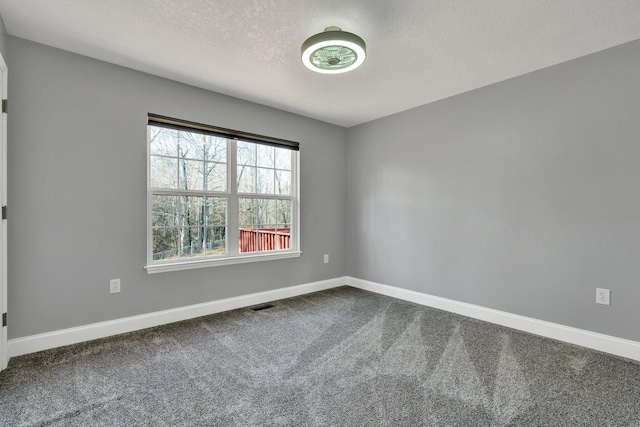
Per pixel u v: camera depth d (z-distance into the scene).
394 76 2.79
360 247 4.24
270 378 1.92
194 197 3.11
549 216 2.60
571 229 2.49
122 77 2.62
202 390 1.79
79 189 2.43
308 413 1.58
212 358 2.18
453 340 2.50
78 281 2.43
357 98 3.33
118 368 2.03
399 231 3.76
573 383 1.87
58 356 2.19
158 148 2.89
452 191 3.26
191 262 2.97
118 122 2.60
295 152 3.91
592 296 2.38
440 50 2.35
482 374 1.97
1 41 1.97
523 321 2.73
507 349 2.34
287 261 3.78
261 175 3.62
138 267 2.71
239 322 2.90
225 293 3.25
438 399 1.71
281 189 3.80
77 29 2.10
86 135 2.46
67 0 1.80
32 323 2.25
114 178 2.59
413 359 2.18
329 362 2.13
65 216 2.37
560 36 2.15
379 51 2.36
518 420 1.53
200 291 3.07
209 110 3.11
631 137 2.21
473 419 1.54
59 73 2.35
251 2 1.82
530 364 2.11
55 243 2.33
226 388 1.81
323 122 4.14
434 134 3.42
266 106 3.55
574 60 2.46
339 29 2.07
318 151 4.09
